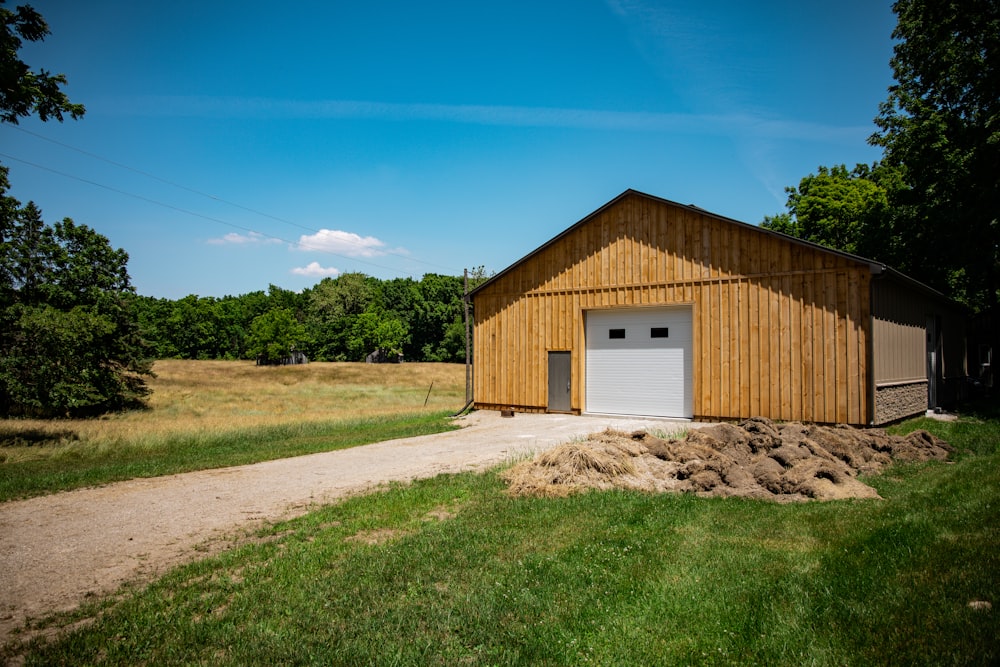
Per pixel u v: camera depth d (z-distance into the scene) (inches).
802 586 187.2
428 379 1995.6
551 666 152.3
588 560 222.7
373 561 227.1
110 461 505.4
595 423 659.4
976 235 854.5
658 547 233.0
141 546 259.0
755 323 625.0
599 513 285.3
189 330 3361.2
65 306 955.3
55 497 350.6
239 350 3425.2
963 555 196.1
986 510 245.4
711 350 651.5
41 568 233.8
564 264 765.3
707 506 295.4
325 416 887.7
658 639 162.1
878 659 142.4
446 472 398.3
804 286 596.7
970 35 789.2
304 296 4232.3
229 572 223.6
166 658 159.9
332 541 257.1
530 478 346.9
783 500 303.4
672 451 390.3
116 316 1016.2
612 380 730.2
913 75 898.7
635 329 716.0
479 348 834.8
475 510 297.0
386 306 3371.1
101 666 156.5
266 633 171.5
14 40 494.6
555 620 176.1
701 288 660.7
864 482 338.6
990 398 1013.2
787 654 149.1
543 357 775.7
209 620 181.6
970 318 1105.4
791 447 379.9
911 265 1022.4
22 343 672.4
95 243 1026.1
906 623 156.4
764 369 616.4
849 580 187.2
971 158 797.2
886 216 1044.5
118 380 1019.9
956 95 837.2
